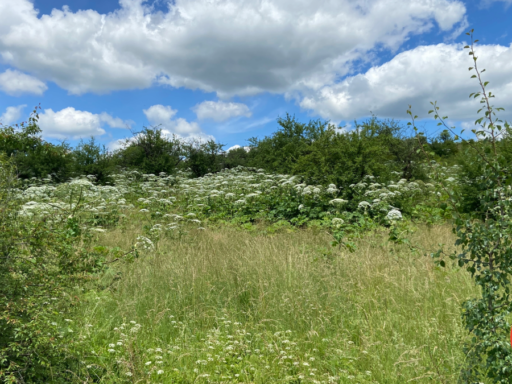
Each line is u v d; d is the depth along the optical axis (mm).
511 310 2586
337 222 9320
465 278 4977
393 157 18719
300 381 3301
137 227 10453
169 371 3379
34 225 3410
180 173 23500
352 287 5148
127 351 3426
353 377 3232
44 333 2910
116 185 18734
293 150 22578
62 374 3086
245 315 4633
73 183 11047
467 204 6512
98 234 8555
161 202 13117
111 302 4848
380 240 8125
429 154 3219
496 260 2678
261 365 3482
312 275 5414
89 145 23203
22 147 10984
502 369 2449
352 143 14422
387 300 4672
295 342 3889
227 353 3680
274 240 8109
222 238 8680
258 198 13180
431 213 11242
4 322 2881
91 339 3855
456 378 3090
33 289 3168
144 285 5277
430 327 3984
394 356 3531
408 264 5723
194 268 5602
